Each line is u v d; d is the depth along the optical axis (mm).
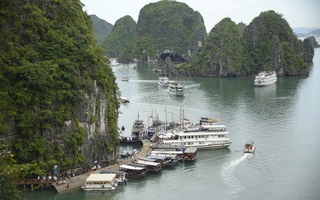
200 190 96375
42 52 101812
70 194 94500
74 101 102000
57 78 99688
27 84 95438
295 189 95500
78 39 107812
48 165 95250
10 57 96500
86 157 104188
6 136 92625
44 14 106312
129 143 134750
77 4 121250
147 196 93688
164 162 110750
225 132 129375
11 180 57469
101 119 110250
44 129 96500
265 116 168500
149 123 163125
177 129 139000
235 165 112000
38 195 93312
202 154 122438
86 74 105312
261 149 124625
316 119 161625
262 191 94938
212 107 190500
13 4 101625
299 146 126688
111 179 96375
